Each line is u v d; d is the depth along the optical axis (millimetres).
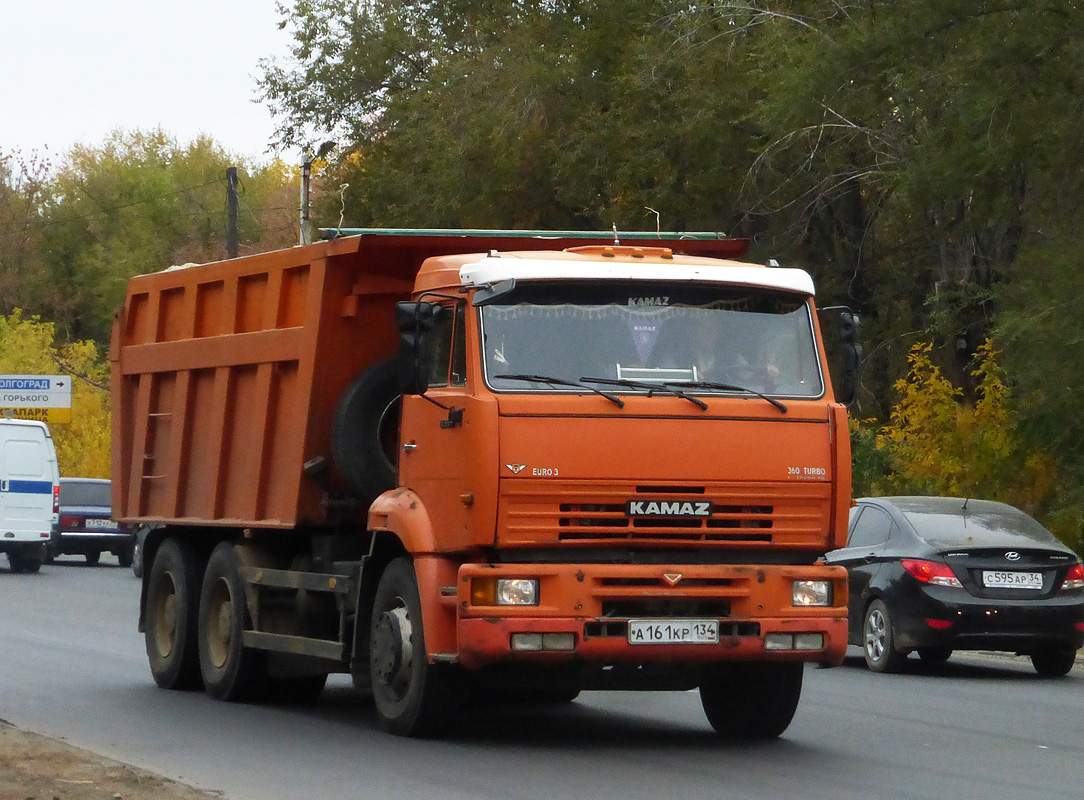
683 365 12344
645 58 40844
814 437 12414
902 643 19188
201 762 11891
